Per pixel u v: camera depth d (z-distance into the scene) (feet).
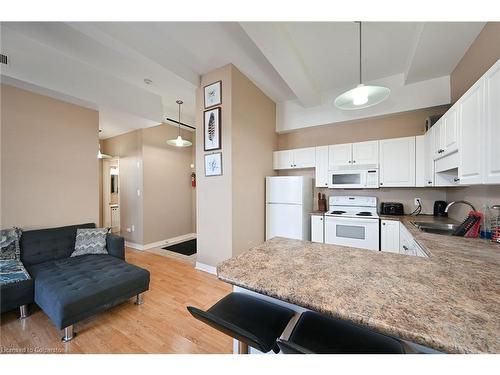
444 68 8.04
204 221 9.82
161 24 6.70
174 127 15.90
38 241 7.64
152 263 10.87
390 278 3.01
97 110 9.92
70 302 5.26
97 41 6.91
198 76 9.74
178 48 7.93
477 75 6.23
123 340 5.37
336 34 6.96
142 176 13.75
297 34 6.97
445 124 6.37
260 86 10.81
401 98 9.43
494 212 5.28
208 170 9.62
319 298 2.50
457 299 2.44
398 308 2.28
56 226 8.80
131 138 14.32
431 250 4.29
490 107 4.06
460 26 5.79
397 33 6.88
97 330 5.74
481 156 4.37
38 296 6.02
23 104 7.88
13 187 7.74
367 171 9.93
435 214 9.15
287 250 4.37
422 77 8.74
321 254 4.11
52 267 7.06
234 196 9.18
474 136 4.64
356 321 2.17
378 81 9.86
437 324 2.02
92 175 9.87
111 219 17.01
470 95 4.82
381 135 10.67
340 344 2.66
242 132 9.66
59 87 7.83
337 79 9.91
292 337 2.79
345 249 4.43
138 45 7.08
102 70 9.02
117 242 8.52
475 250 4.28
